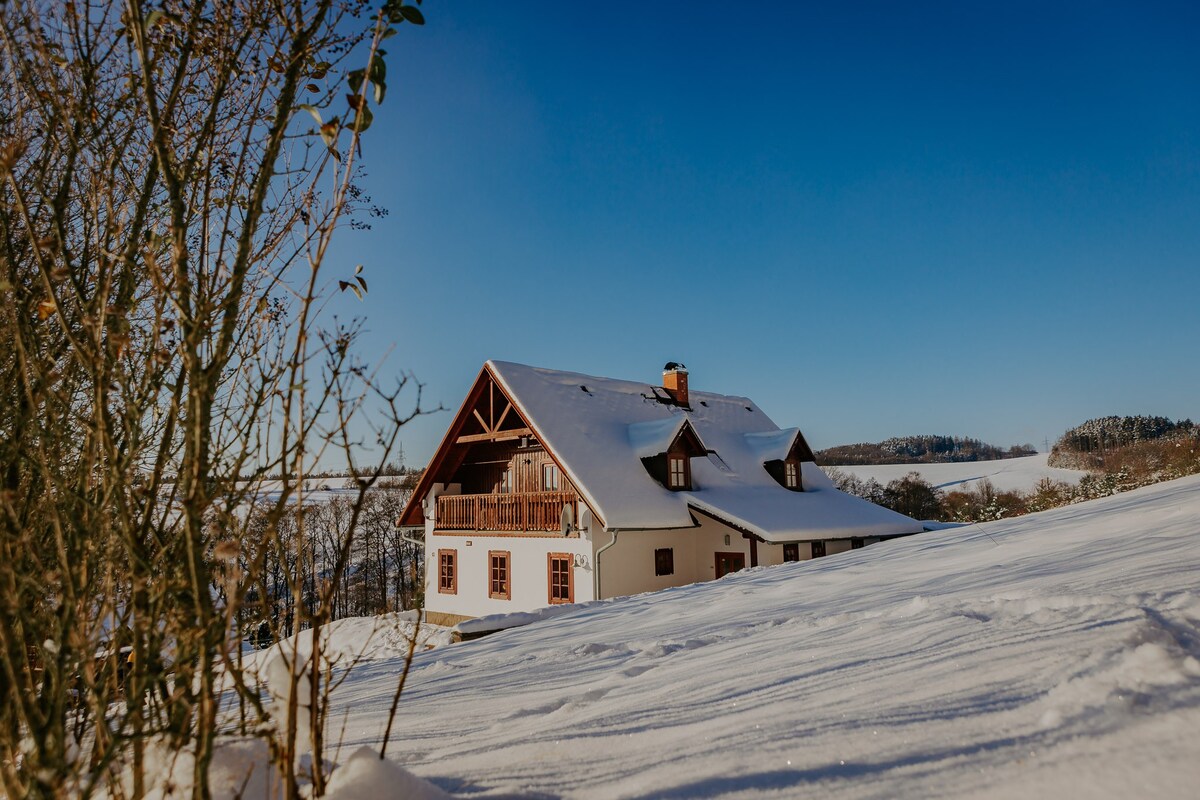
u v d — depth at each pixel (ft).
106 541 6.09
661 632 22.35
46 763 5.05
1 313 6.79
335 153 6.49
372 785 6.28
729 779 6.72
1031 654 9.41
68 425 7.16
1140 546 20.68
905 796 5.82
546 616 36.27
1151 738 5.98
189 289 5.91
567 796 7.07
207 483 6.11
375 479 6.31
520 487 67.97
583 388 72.08
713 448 75.00
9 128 7.72
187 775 6.40
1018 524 39.45
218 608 5.89
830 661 11.79
